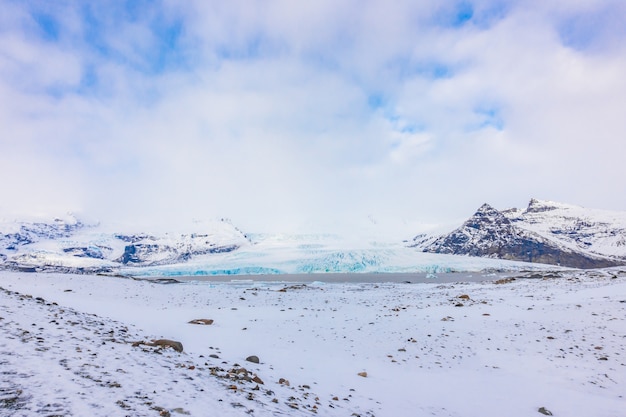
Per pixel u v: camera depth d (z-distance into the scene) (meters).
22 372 7.50
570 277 57.44
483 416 11.46
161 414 6.55
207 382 9.70
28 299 20.59
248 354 16.58
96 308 25.42
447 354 18.80
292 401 9.95
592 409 12.16
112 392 7.28
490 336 21.56
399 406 11.73
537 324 23.20
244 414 7.57
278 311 30.55
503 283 54.81
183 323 23.17
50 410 5.84
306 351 18.39
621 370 15.77
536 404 12.59
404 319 26.69
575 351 18.20
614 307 25.02
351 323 25.52
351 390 12.91
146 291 41.47
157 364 10.58
